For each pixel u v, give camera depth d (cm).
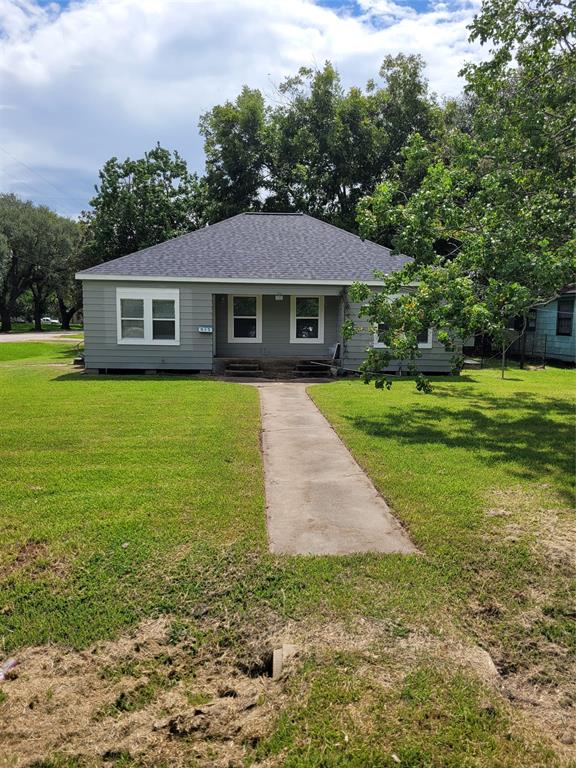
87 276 1320
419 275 872
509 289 693
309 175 2581
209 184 2717
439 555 357
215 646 270
